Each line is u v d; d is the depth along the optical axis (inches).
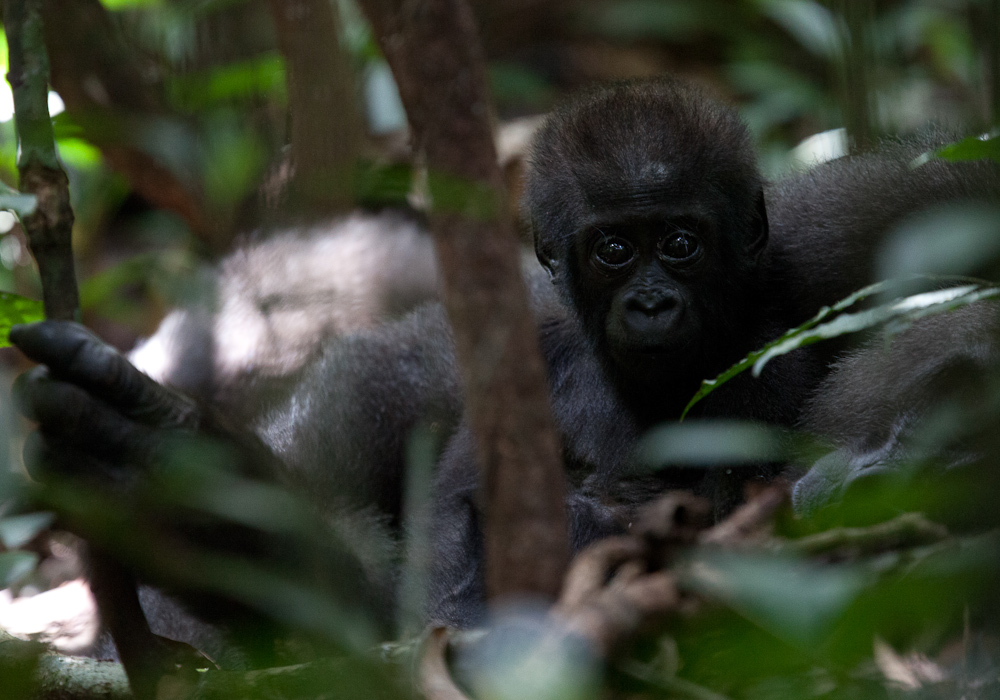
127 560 190.4
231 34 453.1
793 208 314.0
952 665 178.1
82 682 198.4
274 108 443.8
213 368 406.6
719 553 142.0
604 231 282.8
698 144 283.0
